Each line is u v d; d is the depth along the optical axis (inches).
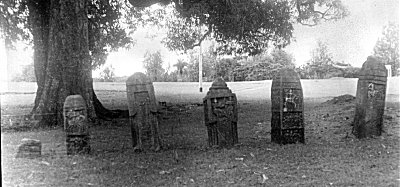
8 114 409.4
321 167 210.5
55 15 402.9
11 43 470.9
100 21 548.7
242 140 301.1
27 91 637.3
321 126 339.9
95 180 190.4
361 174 195.6
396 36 518.3
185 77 870.4
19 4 461.7
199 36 587.5
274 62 856.9
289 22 532.1
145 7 546.0
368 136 288.4
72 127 253.0
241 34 473.4
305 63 780.0
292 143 278.7
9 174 194.7
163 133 337.1
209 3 448.5
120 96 655.1
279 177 192.9
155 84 781.9
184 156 241.3
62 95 389.4
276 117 283.6
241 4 440.5
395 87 490.6
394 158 226.7
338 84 677.9
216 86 275.7
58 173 200.4
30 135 325.7
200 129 358.6
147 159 235.6
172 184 184.2
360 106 292.0
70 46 398.9
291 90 279.1
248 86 780.0
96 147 278.7
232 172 203.8
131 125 265.0
